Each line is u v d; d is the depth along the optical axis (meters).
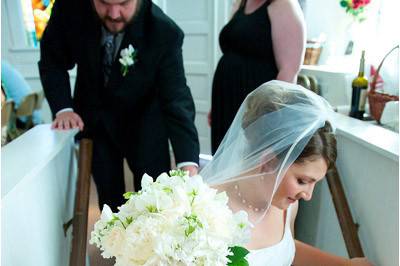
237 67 1.64
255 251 0.88
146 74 1.37
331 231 1.28
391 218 0.94
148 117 1.46
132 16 1.23
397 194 0.91
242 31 1.60
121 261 0.52
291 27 1.49
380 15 1.96
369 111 1.41
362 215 1.10
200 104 3.32
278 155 0.81
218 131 1.80
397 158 0.88
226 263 0.54
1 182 0.86
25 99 2.34
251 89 1.61
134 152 1.50
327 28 2.30
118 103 1.42
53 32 1.40
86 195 1.18
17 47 3.55
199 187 0.58
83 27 1.31
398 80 1.42
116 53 1.34
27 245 0.94
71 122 1.38
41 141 1.20
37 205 1.02
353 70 1.80
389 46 1.82
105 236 0.55
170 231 0.50
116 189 1.60
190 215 0.52
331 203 1.27
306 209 1.50
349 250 1.05
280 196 0.86
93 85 1.41
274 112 0.82
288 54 1.52
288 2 1.49
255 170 0.86
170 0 3.17
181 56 1.43
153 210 0.53
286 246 0.97
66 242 1.36
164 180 0.59
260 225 0.92
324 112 0.83
